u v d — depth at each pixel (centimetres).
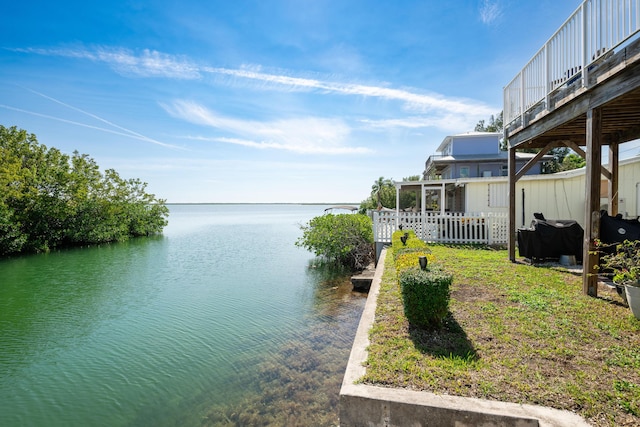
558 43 571
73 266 1510
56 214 2109
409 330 387
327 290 1009
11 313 830
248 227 4294
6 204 1862
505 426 223
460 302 488
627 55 399
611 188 753
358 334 385
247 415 402
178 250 2047
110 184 2575
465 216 1227
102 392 470
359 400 251
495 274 667
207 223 5306
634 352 315
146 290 1054
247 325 718
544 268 724
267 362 538
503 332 373
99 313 824
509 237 830
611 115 587
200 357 570
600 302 467
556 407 233
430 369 292
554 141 783
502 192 1361
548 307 451
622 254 444
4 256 1838
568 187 1201
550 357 311
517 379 272
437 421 235
